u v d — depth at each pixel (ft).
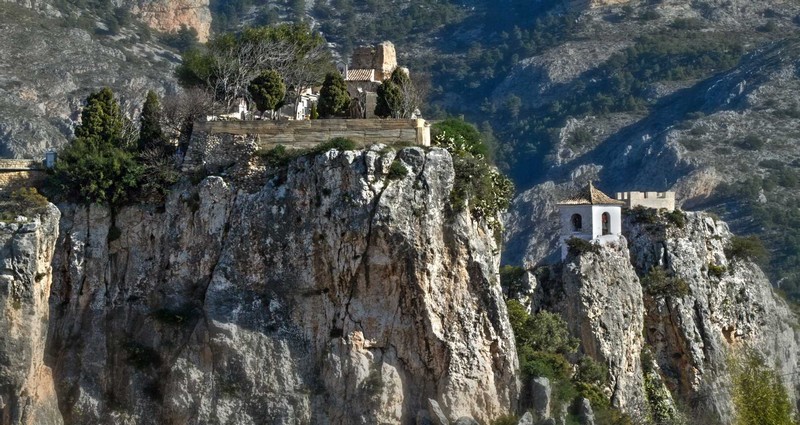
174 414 328.49
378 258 328.90
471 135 379.96
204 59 423.64
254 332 331.36
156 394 333.01
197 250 341.00
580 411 371.56
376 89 425.69
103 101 368.27
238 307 333.21
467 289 335.47
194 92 390.63
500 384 337.31
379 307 331.16
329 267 332.19
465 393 330.75
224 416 326.24
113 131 366.43
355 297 331.16
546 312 409.49
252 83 381.60
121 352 337.72
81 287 343.26
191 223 342.44
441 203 334.65
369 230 328.49
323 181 333.21
